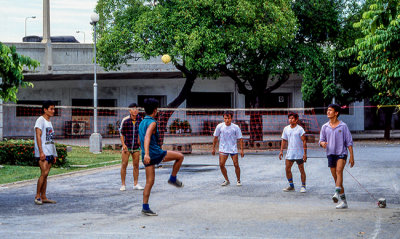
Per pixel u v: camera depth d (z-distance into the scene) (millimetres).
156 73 29781
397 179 11953
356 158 17453
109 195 9523
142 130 7211
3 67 10547
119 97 33938
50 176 12766
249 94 24828
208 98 35844
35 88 31812
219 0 20562
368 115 39094
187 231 6008
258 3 21031
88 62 28750
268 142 23156
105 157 18859
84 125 32406
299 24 22453
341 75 27594
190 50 20172
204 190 10312
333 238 5617
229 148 10930
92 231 6012
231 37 20812
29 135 31812
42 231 6012
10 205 8336
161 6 21109
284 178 12344
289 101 37438
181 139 29641
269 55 23156
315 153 19641
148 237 5656
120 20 21812
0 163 15586
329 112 8250
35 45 27781
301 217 7000
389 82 11750
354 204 8586
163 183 11383
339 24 24594
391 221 6637
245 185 11102
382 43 10719
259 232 5945
